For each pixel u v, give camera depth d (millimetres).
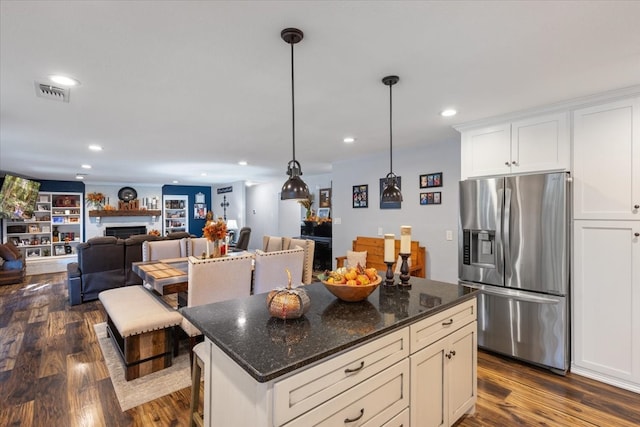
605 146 2453
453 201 3973
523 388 2459
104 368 2773
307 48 1743
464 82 2211
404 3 1361
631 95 2332
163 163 5699
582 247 2576
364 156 5020
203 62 1895
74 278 4695
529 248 2740
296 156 5027
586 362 2582
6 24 1471
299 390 1169
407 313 1699
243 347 1282
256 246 10125
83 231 8812
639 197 2320
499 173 3006
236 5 1359
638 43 1706
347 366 1332
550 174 2625
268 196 9477
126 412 2178
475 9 1408
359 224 5184
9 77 2047
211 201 11070
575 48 1758
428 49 1763
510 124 2936
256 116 2959
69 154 4695
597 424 2045
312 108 2744
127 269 5160
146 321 2629
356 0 1335
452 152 3967
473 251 3100
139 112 2793
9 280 6078
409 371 1623
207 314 1695
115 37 1604
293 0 1330
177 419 2105
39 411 2182
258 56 1828
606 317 2479
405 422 1595
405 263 2344
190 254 4910
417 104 2645
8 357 2992
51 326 3824
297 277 3535
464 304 2068
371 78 2139
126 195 9625
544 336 2674
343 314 1689
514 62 1921
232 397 1351
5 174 6883
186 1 1327
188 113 2846
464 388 2053
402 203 4547
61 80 2111
